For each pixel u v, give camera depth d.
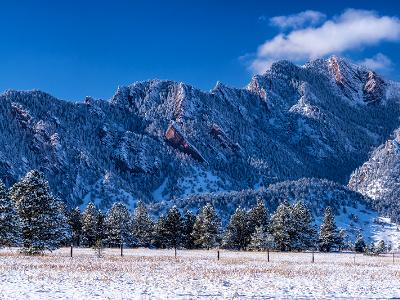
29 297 22.36
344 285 31.31
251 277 35.28
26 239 59.03
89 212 119.50
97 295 23.59
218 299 23.41
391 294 27.47
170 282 29.42
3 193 59.91
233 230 119.69
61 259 50.91
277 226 110.12
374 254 115.94
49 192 61.75
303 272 42.06
